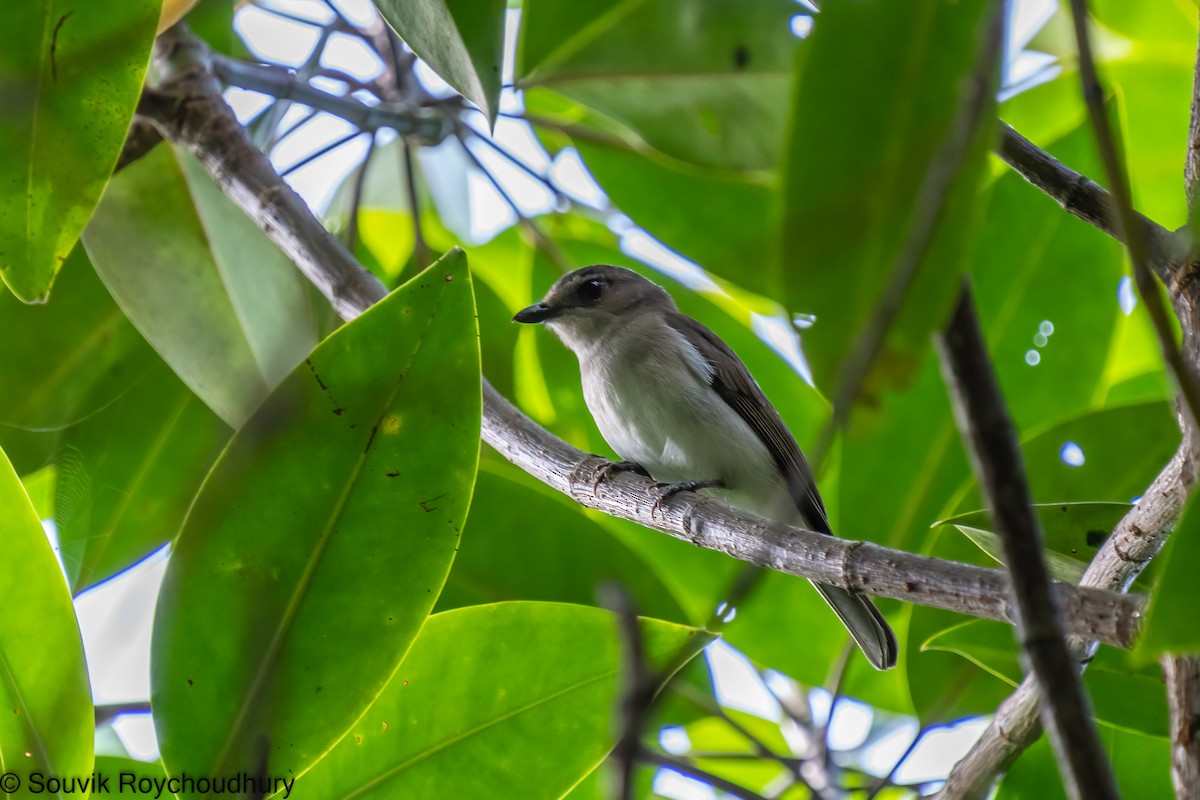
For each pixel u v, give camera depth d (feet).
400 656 17.12
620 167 30.32
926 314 9.11
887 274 9.64
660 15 25.40
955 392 9.21
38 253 19.13
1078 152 27.20
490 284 34.27
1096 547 22.22
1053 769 24.04
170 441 29.78
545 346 36.47
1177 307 17.13
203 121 26.23
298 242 25.30
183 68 26.78
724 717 29.55
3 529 17.56
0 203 18.89
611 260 35.29
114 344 29.19
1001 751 22.43
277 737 17.01
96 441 29.35
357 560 16.98
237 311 26.50
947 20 9.89
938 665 26.86
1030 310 29.60
